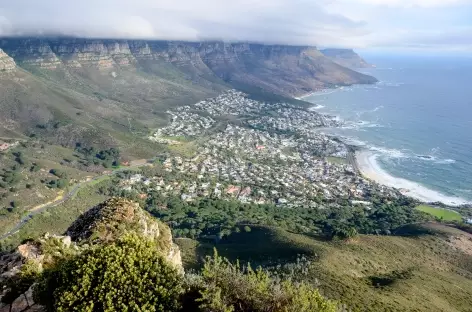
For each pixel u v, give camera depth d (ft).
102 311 47.78
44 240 74.74
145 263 53.16
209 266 54.65
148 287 50.62
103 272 50.62
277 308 49.70
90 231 97.45
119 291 48.78
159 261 55.21
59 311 47.34
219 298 48.85
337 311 53.52
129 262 51.90
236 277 52.85
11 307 55.01
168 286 51.37
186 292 52.49
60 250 74.02
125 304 48.39
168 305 49.49
